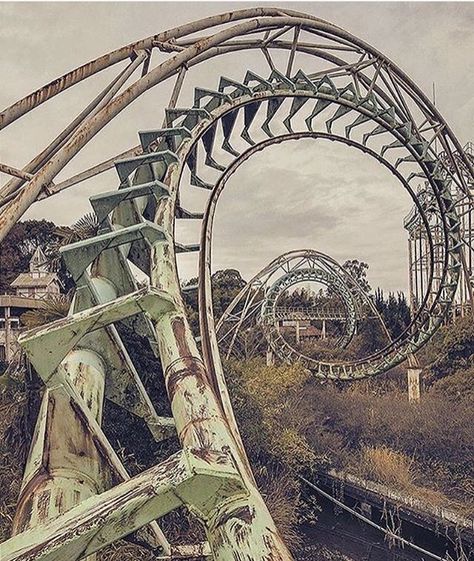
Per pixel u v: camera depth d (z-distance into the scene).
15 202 6.52
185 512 11.43
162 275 5.82
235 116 12.91
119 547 9.56
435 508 16.61
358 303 41.62
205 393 3.21
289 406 23.11
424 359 35.50
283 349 29.02
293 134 14.72
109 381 5.95
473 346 32.50
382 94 17.41
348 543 17.94
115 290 7.15
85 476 3.96
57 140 9.72
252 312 31.44
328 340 50.31
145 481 2.14
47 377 4.02
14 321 35.84
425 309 21.34
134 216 8.28
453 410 23.89
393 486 18.67
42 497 3.59
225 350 33.25
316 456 20.11
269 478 17.52
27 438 11.59
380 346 46.94
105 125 8.31
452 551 16.27
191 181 11.98
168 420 6.28
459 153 18.47
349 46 15.82
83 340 5.70
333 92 15.14
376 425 23.09
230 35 12.48
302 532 18.50
